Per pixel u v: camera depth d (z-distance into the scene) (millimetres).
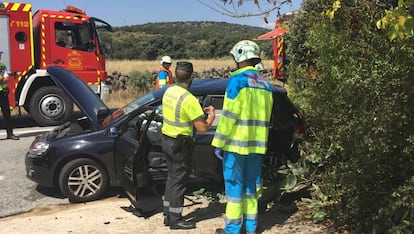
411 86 3682
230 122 4113
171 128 4629
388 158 3863
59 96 11758
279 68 14609
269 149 5844
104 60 12289
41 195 6285
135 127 5754
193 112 4527
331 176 4383
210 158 5734
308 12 5105
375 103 3842
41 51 11484
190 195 5914
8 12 11102
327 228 4605
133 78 18000
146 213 5277
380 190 3957
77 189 5930
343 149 4141
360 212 4141
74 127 6430
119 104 15234
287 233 4539
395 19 2908
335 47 4504
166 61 9484
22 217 5461
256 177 4422
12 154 8602
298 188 5363
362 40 4340
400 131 3750
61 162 5914
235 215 4316
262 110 4266
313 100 4727
